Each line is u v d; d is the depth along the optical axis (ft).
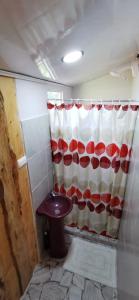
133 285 3.23
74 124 5.86
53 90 6.11
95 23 2.15
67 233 7.12
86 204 6.88
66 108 5.70
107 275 5.51
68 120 5.85
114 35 2.76
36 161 5.28
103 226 6.93
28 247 5.17
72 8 1.67
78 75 5.67
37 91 5.07
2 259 3.96
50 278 5.42
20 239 4.65
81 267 5.76
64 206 5.84
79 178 6.52
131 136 5.33
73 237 6.93
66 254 6.22
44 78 5.07
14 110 4.08
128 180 5.59
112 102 5.48
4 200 3.89
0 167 3.68
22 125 4.42
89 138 5.87
